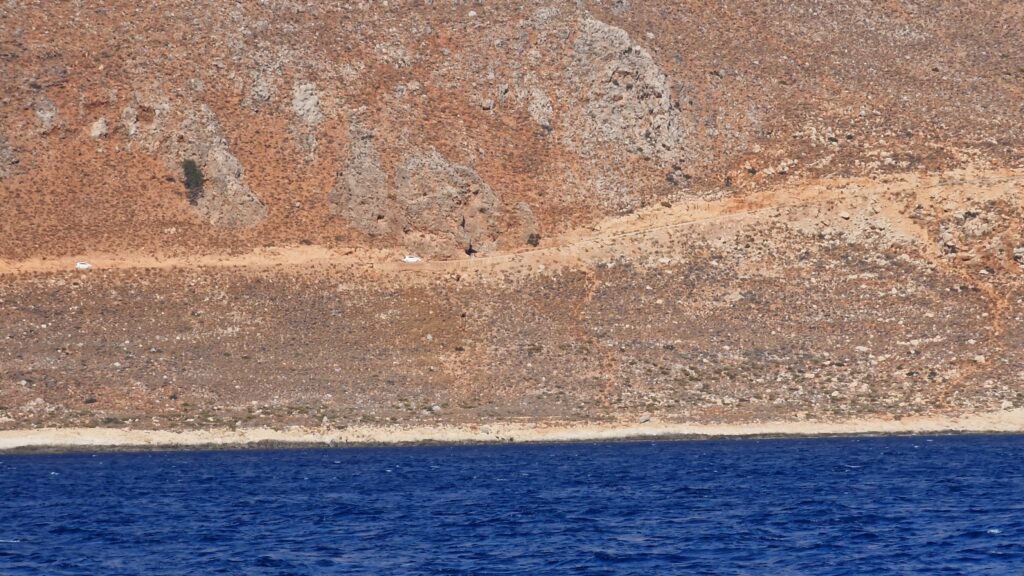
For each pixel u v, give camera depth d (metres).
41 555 137.38
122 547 141.50
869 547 133.00
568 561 129.12
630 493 176.75
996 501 161.62
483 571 125.31
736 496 171.38
